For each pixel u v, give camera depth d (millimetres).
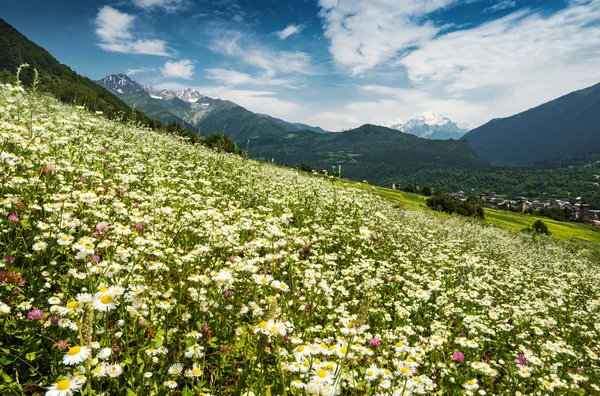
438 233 15164
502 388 4840
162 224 5625
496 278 10352
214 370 3533
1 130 5258
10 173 5000
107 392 2779
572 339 7246
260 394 2953
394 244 10062
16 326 3186
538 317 7418
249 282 4707
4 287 3516
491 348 6230
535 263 15344
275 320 3391
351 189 13617
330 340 4211
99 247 4133
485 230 23516
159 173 9211
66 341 2979
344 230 9609
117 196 6734
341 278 6637
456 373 4605
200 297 4113
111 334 3182
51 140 6840
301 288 5438
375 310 5457
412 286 6930
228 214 7410
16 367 2922
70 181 6055
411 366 3855
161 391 3055
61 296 3443
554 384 4816
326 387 2635
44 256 4059
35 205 4633
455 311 6555
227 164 15094
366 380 3590
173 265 4980
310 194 12406
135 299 3273
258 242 5176
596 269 17547
